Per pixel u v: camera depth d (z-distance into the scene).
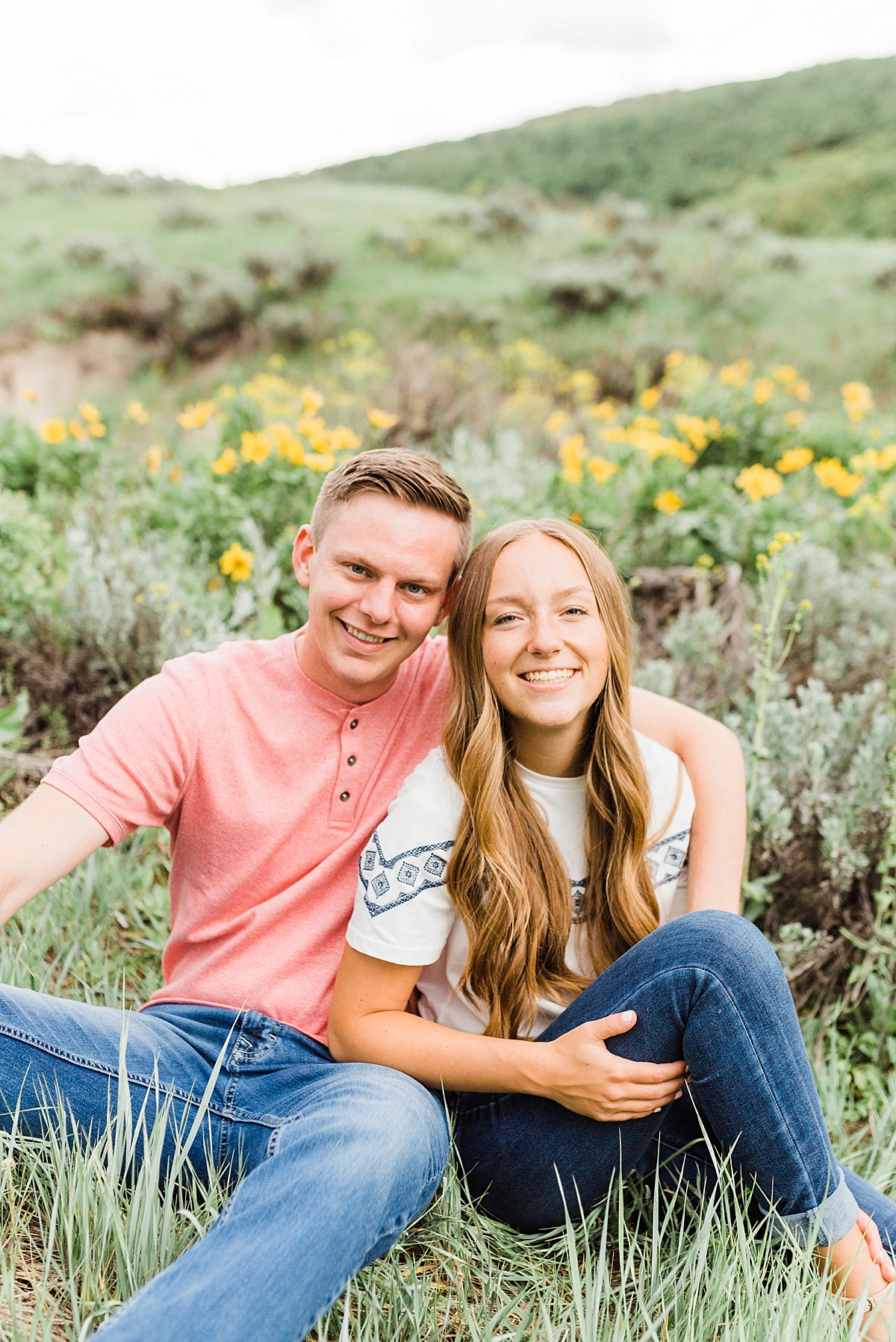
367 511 1.66
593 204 28.28
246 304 14.99
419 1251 1.59
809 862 2.37
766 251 18.64
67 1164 1.46
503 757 1.70
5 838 1.57
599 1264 1.42
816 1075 2.07
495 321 14.31
